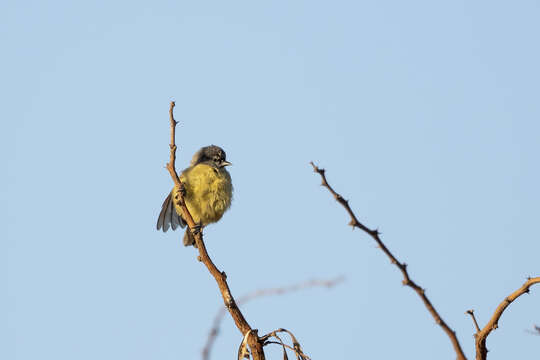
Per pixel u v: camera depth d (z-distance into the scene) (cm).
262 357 699
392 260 558
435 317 542
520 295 565
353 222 565
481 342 586
